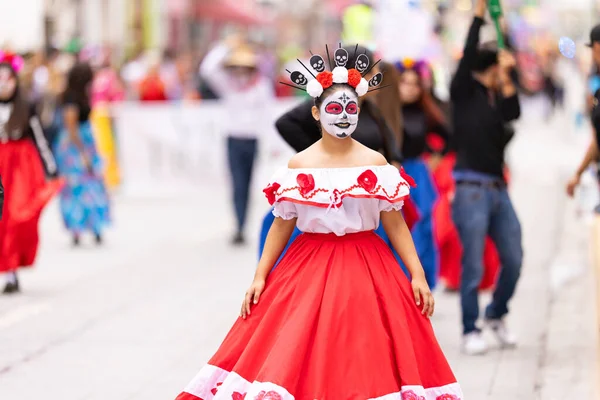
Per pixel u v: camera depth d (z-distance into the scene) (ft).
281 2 314.76
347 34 82.84
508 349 48.37
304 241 32.78
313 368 30.60
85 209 79.46
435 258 56.13
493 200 46.75
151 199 108.47
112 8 206.59
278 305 31.86
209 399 32.24
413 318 32.24
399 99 46.16
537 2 280.51
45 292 62.08
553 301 58.49
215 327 52.85
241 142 80.53
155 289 62.85
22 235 60.85
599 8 157.07
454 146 47.57
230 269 69.72
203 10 259.39
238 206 80.53
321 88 32.40
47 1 169.58
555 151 154.92
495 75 46.83
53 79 106.52
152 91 127.85
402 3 77.15
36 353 48.06
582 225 85.05
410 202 43.55
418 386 30.83
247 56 81.15
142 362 46.39
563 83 217.56
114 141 110.52
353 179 32.04
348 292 31.37
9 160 60.49
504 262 47.21
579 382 42.75
